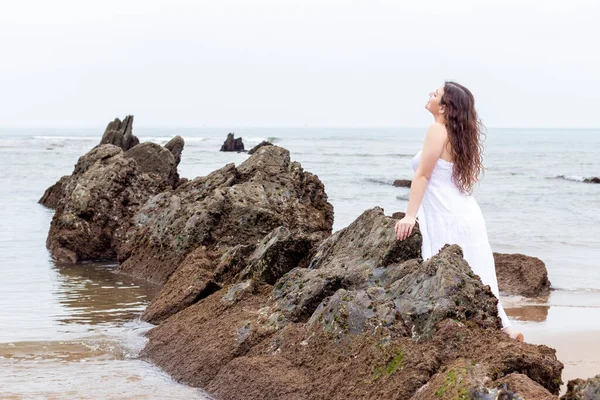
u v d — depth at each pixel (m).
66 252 14.73
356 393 5.37
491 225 22.61
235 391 6.29
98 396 6.55
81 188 15.55
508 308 10.96
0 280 12.45
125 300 10.88
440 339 5.49
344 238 8.36
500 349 5.14
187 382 6.95
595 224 22.94
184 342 7.63
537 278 12.20
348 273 7.27
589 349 8.36
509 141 142.25
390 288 6.46
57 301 10.77
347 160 65.56
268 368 6.22
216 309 7.96
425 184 6.53
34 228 18.98
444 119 6.49
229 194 12.94
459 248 6.34
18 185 32.59
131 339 8.54
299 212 13.37
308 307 7.17
